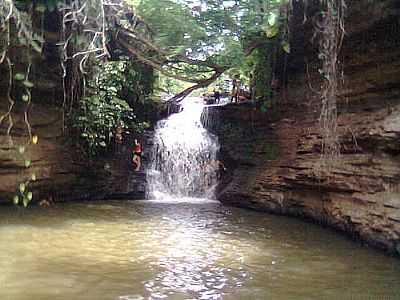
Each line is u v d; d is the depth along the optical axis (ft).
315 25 38.83
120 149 56.44
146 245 29.66
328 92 36.29
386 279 23.06
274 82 49.24
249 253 28.27
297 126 44.86
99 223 36.70
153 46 45.52
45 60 43.42
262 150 51.65
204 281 22.18
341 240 32.50
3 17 33.24
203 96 82.94
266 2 41.65
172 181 59.41
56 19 41.22
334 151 35.81
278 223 39.75
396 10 30.32
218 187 57.57
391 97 31.45
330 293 20.83
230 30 45.14
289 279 22.85
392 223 27.86
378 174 30.30
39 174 43.34
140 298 19.43
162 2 43.57
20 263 24.03
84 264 24.41
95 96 48.57
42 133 44.21
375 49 32.91
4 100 39.91
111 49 49.62
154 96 64.69
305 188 41.52
